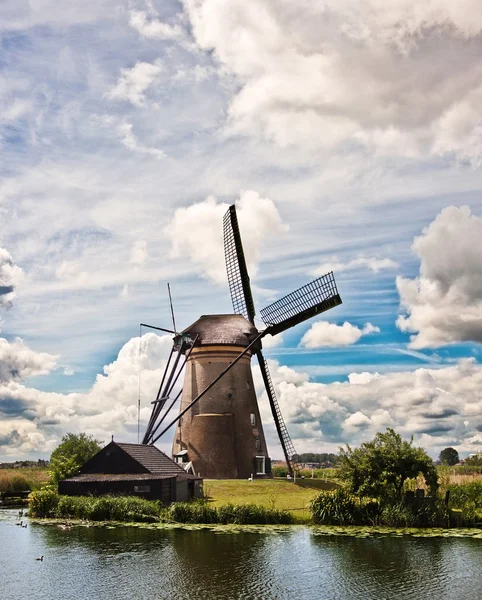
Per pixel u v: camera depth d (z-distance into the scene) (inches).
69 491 1791.3
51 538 1369.3
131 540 1332.4
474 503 1512.1
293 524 1488.7
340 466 1535.4
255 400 2436.0
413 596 952.9
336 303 2033.7
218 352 2369.6
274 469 2775.6
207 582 1024.2
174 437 2421.3
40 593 982.4
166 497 1755.7
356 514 1486.2
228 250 2554.1
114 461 1830.7
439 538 1321.4
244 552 1210.6
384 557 1169.4
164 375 2420.0
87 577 1060.5
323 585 1003.3
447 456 5383.9
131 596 963.3
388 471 1470.2
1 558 1188.5
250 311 2482.8
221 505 1701.5
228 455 2283.5
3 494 2185.0
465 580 1026.1
